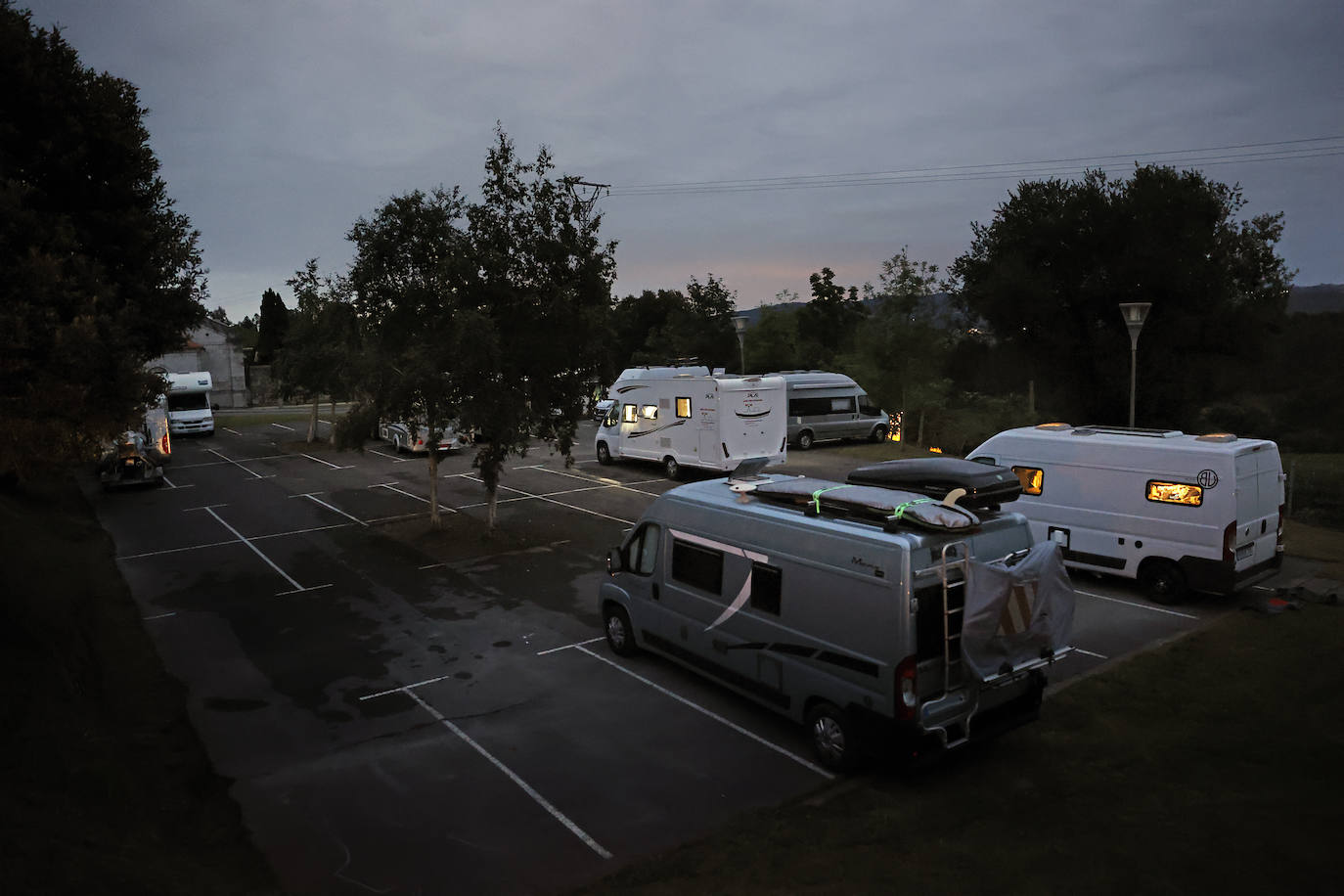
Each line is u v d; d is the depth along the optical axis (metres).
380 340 15.55
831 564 7.00
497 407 14.58
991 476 7.63
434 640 10.77
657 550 9.28
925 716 6.44
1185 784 6.28
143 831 6.01
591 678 9.39
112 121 10.73
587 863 5.81
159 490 23.52
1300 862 4.87
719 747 7.62
